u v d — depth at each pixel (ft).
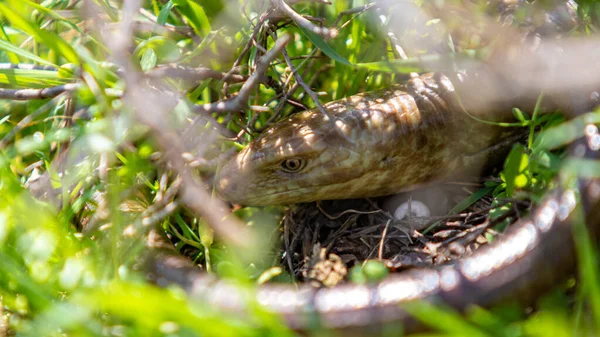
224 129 23.18
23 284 16.76
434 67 23.38
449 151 24.59
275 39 23.38
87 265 17.81
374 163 23.49
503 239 17.97
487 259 17.40
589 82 22.66
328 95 26.81
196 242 22.86
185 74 23.52
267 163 22.80
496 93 24.36
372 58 26.21
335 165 23.08
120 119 20.12
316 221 24.17
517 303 17.39
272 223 24.44
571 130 20.29
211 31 24.56
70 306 15.81
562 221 18.01
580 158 19.69
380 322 16.63
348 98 24.58
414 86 24.81
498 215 21.75
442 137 24.25
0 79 22.18
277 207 24.82
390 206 25.16
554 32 24.57
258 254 23.00
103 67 21.43
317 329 16.37
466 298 16.92
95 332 15.75
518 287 17.26
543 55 23.77
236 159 23.29
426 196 25.38
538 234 17.85
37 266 18.13
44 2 25.22
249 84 22.43
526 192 21.68
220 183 23.34
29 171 24.14
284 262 23.15
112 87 21.70
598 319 14.90
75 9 25.91
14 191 18.88
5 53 26.63
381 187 24.43
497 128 24.89
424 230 23.02
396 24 25.61
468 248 21.52
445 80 24.75
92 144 18.30
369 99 24.27
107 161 21.33
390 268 21.45
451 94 24.41
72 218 22.00
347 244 23.12
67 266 17.40
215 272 22.24
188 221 24.31
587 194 18.29
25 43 25.29
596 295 14.82
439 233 22.57
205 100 25.48
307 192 23.49
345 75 26.32
